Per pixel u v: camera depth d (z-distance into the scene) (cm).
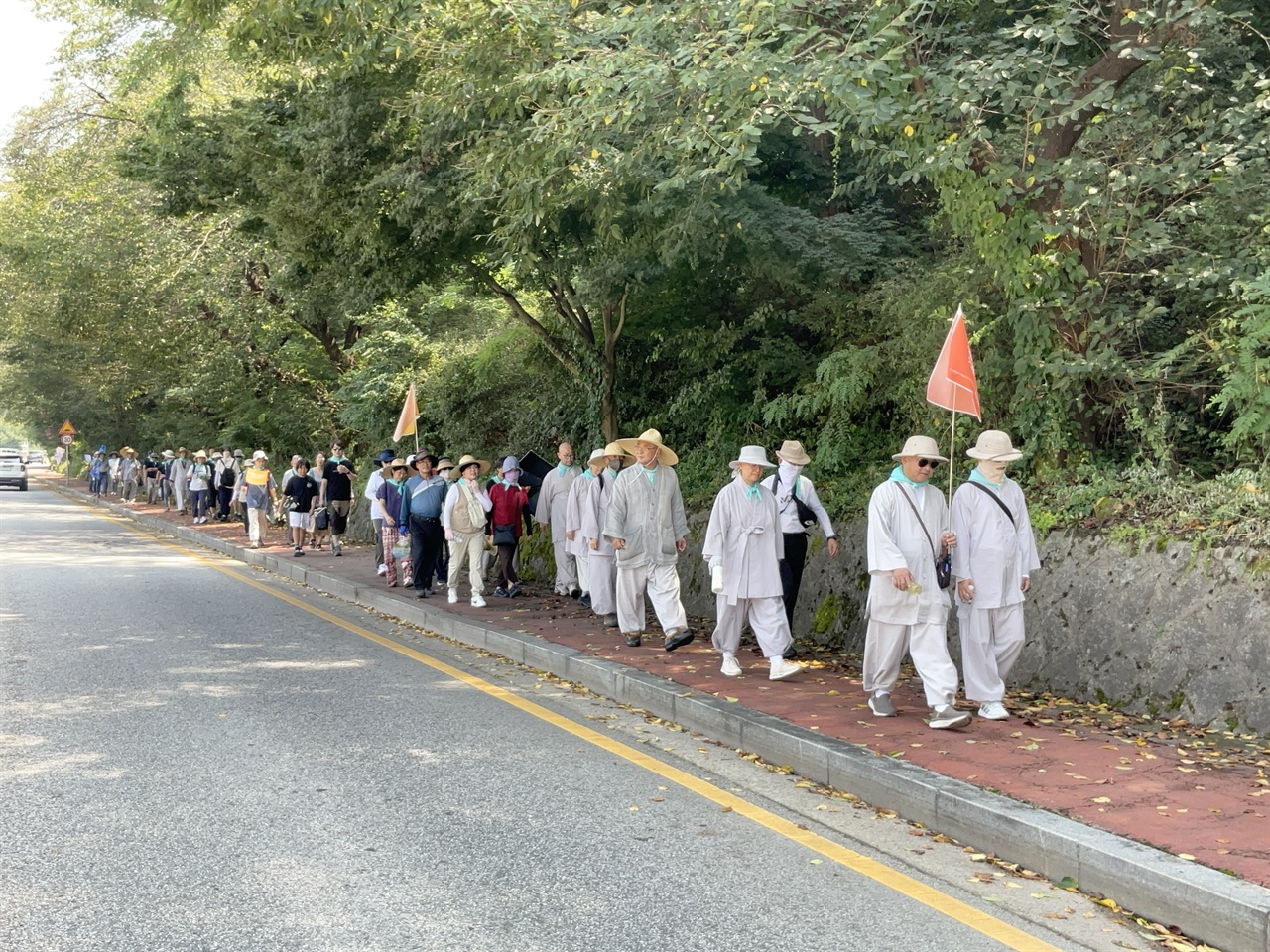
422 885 464
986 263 1016
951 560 714
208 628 1203
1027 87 921
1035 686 823
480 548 1327
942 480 1113
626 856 504
